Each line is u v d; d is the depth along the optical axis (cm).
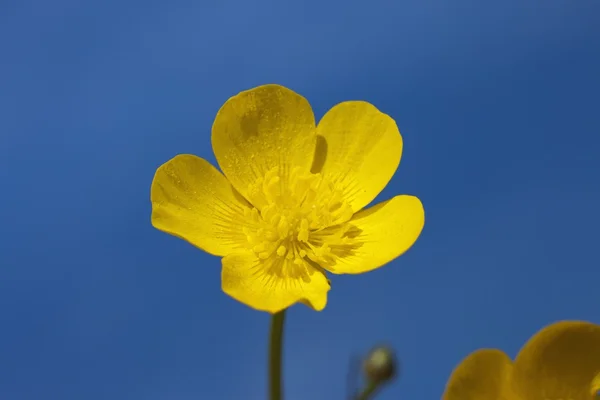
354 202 19
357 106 19
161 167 18
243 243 18
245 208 19
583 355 17
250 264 18
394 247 18
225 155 19
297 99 19
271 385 18
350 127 19
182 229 18
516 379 17
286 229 18
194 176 19
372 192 19
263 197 19
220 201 19
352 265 18
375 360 19
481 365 16
